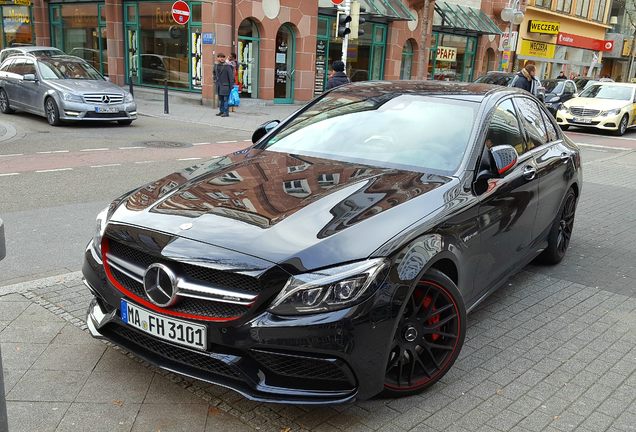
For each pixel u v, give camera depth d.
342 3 15.57
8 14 28.67
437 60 29.47
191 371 2.86
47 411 2.98
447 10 28.88
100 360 3.47
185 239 2.86
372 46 25.11
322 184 3.43
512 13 27.30
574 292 4.97
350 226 2.91
